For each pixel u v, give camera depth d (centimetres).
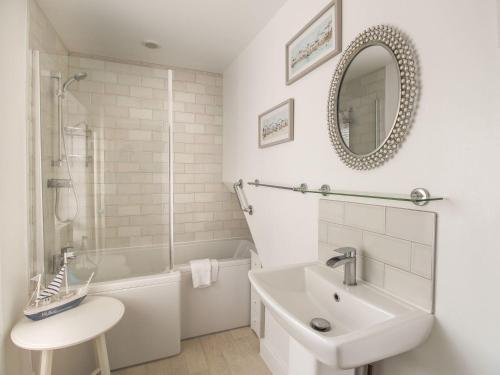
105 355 146
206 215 296
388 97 95
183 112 284
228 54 247
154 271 209
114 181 215
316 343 70
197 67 279
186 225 289
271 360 185
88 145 207
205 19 189
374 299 92
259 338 213
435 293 81
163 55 250
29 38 158
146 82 220
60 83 192
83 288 165
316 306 115
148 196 219
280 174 172
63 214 192
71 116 199
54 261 184
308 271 123
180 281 213
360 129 108
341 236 118
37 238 168
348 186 115
